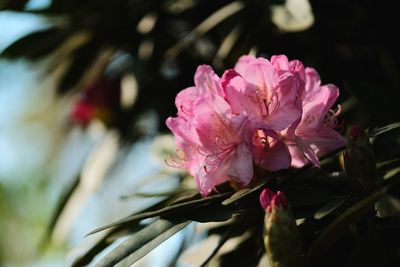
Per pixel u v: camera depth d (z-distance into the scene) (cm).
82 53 151
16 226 212
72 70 152
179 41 147
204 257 129
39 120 177
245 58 122
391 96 127
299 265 112
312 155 117
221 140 117
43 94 169
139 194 126
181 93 120
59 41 151
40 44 151
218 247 120
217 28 144
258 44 138
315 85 120
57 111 165
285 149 117
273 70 117
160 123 147
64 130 160
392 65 139
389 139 128
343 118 134
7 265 210
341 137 119
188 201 120
